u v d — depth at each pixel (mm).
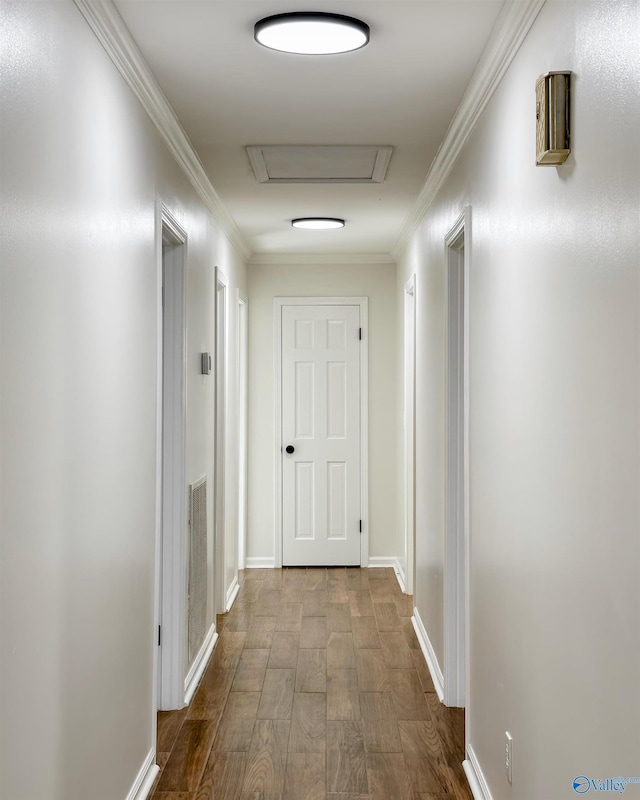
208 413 4391
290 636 4668
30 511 1649
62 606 1868
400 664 4176
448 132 3203
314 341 6609
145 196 2750
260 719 3455
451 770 2988
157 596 2959
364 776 2932
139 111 2648
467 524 2996
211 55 2543
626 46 1358
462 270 3623
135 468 2613
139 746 2719
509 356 2289
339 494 6629
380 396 6613
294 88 2855
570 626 1695
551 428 1840
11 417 1539
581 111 1612
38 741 1715
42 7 1706
